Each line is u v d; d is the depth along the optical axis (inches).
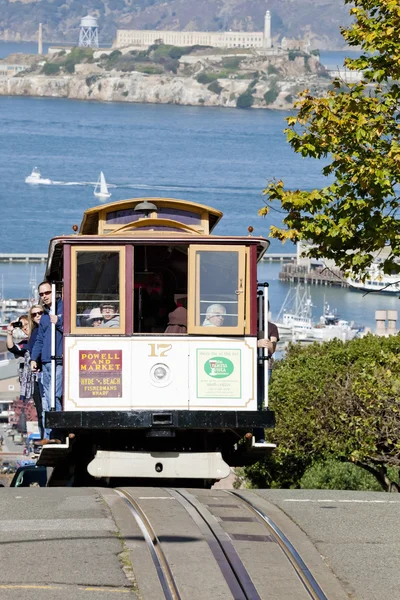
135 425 1262.3
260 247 1305.4
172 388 1269.7
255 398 1275.8
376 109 1713.8
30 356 1371.8
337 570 816.9
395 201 1695.4
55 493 1084.5
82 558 816.9
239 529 913.5
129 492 1096.8
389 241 1713.8
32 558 815.1
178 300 1284.4
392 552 863.1
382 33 1702.8
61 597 735.1
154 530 893.8
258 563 817.5
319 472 2397.9
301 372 2123.5
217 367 1273.4
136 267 1282.0
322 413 2070.6
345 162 1678.2
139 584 763.4
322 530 925.8
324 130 1702.8
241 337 1275.8
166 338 1268.5
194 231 1341.0
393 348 2199.8
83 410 1259.2
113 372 1264.8
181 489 1147.9
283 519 961.5
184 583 765.3
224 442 1376.7
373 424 1923.0
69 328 1259.2
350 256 1704.0
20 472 1567.4
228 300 1270.9
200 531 898.1
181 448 1322.6
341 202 1700.3
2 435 5620.1
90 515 952.9
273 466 2425.0
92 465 1290.6
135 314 1286.9
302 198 1675.7
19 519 934.4
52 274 1450.5
